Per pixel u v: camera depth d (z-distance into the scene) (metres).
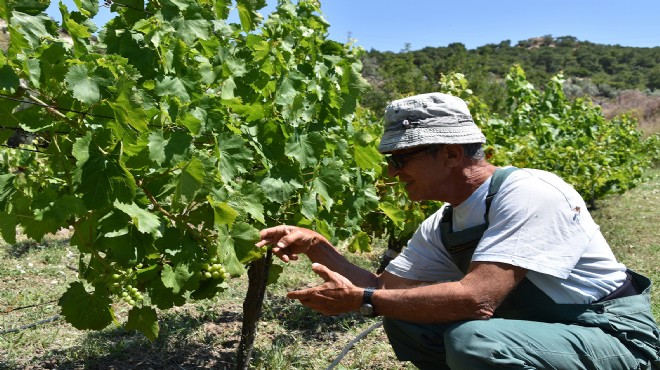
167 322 4.96
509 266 2.28
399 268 2.83
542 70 100.50
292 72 3.33
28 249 7.61
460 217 2.51
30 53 2.39
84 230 2.51
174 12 2.72
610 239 9.33
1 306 5.41
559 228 2.30
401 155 2.45
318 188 3.32
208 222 2.62
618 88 84.75
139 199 2.46
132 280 2.55
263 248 2.78
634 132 15.87
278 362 4.09
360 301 2.42
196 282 2.64
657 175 18.50
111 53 2.76
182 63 2.73
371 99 36.59
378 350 4.38
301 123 3.38
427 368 2.81
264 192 3.10
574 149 9.67
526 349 2.26
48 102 2.38
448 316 2.31
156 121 2.52
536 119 9.41
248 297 3.82
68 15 2.56
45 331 4.77
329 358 4.28
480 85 38.28
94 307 2.60
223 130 2.89
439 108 2.40
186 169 2.37
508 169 2.44
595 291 2.38
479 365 2.25
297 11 3.97
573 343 2.29
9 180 2.44
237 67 3.09
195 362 4.26
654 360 2.40
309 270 6.81
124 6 2.77
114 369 4.06
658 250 8.49
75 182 2.24
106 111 2.31
